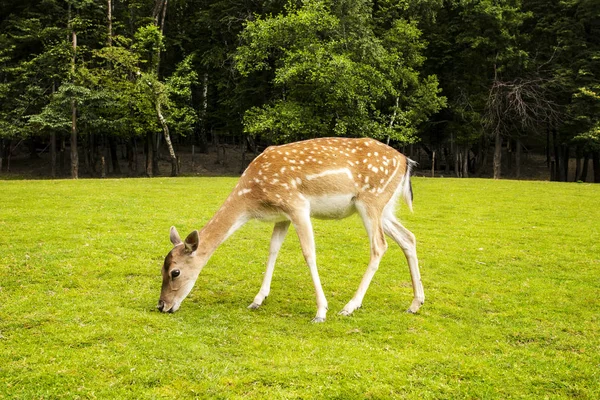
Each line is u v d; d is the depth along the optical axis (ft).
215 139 133.90
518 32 111.55
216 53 112.47
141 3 111.75
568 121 106.01
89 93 91.15
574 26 106.22
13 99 99.91
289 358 15.38
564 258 29.96
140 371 14.20
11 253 26.08
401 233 20.83
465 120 113.39
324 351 16.01
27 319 17.66
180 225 35.88
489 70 116.88
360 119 92.63
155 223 36.24
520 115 104.42
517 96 103.76
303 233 19.15
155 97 97.35
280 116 91.30
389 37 99.04
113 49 94.53
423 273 26.53
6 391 12.98
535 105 106.93
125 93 96.27
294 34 91.40
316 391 13.51
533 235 36.40
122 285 22.27
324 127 92.32
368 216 20.13
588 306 21.77
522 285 24.67
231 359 15.29
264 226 36.86
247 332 17.47
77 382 13.56
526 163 139.23
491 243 33.78
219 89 118.42
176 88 101.96
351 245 32.55
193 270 19.12
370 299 21.93
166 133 100.89
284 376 14.15
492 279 25.76
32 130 97.40
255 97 111.65
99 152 121.08
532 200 54.95
